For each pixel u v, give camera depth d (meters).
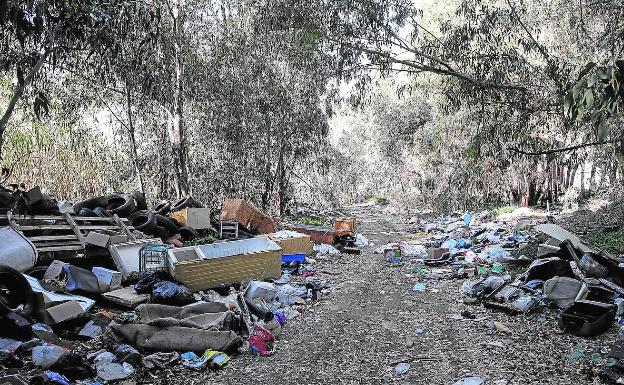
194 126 19.73
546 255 9.84
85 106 18.36
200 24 18.59
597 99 5.10
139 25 9.12
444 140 25.44
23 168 16.39
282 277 9.93
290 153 24.41
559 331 6.70
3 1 5.45
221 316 6.55
